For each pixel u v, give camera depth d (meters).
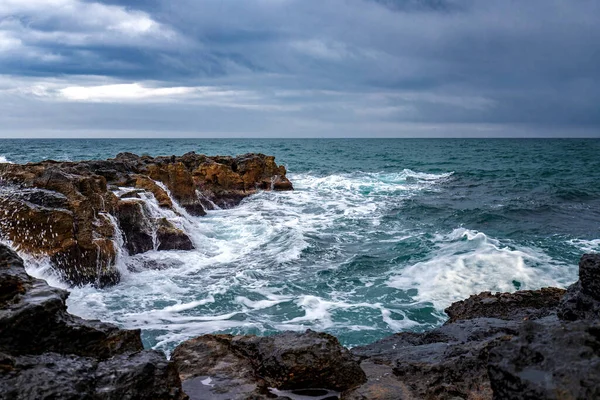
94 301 10.77
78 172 14.92
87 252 11.74
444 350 6.18
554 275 11.77
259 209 21.80
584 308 5.98
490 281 11.48
